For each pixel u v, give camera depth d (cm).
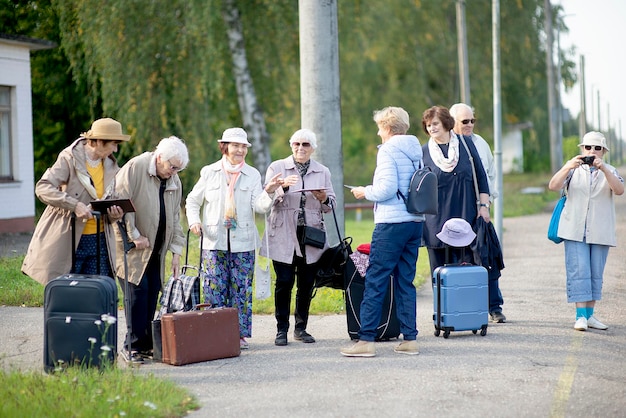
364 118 8231
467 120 1836
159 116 4547
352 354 1467
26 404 1100
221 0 4722
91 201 1341
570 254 1692
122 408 1087
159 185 1456
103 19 4344
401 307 1491
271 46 4900
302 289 1609
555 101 7900
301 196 1573
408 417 1102
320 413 1120
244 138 1553
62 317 1302
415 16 7944
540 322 1778
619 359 1434
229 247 1534
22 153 4041
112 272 1430
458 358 1438
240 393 1227
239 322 1533
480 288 1616
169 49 4569
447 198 1700
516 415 1111
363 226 4809
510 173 11094
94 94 4625
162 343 1424
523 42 8338
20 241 3622
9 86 3991
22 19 5034
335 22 2045
